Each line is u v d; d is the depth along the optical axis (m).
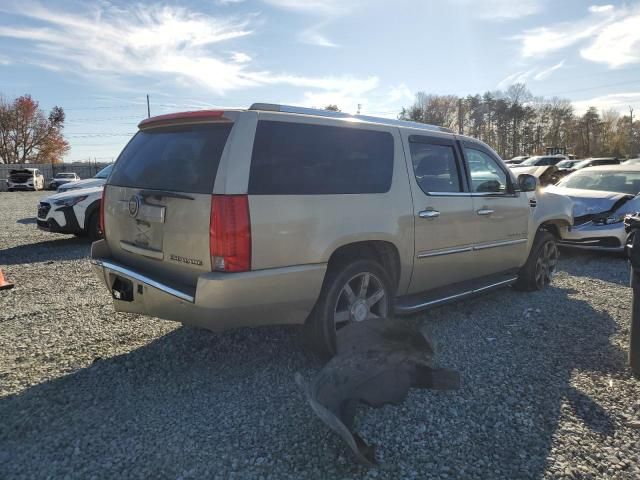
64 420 3.01
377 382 2.84
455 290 4.75
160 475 2.50
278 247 3.25
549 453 2.72
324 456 2.66
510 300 5.66
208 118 3.38
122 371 3.69
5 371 3.66
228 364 3.83
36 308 5.23
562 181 10.20
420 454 2.70
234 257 3.08
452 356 4.02
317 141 3.61
